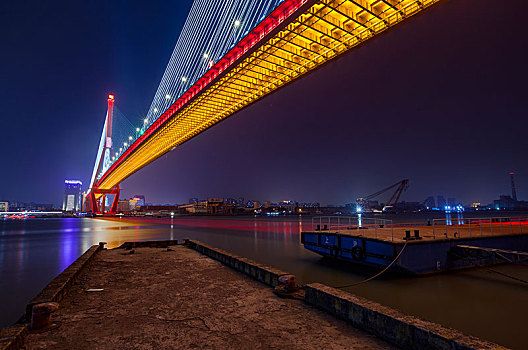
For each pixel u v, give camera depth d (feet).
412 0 97.55
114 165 384.06
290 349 11.71
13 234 160.97
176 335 13.35
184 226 226.38
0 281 45.96
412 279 38.93
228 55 138.00
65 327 14.40
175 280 24.22
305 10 99.55
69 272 23.50
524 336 23.48
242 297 19.13
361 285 37.37
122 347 12.24
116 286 22.33
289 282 19.79
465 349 9.17
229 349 11.85
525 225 71.92
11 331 12.51
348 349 11.59
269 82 150.61
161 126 217.15
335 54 119.96
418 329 10.85
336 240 49.03
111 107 490.49
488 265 45.88
